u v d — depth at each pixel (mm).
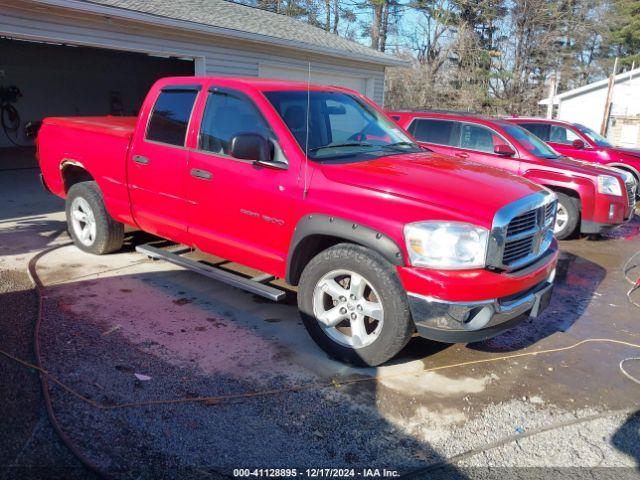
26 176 12070
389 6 35094
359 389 3496
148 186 4938
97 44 9789
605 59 41844
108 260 5727
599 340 4484
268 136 4102
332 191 3668
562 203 7836
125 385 3377
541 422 3273
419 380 3658
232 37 11883
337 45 15633
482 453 2955
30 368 3496
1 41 18641
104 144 5363
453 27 34062
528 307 3658
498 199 3465
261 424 3088
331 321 3771
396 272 3414
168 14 10781
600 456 2988
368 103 5082
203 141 4496
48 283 4992
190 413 3145
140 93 23500
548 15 36438
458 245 3250
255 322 4406
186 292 4941
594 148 11211
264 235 4090
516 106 33719
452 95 32281
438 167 4008
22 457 2705
